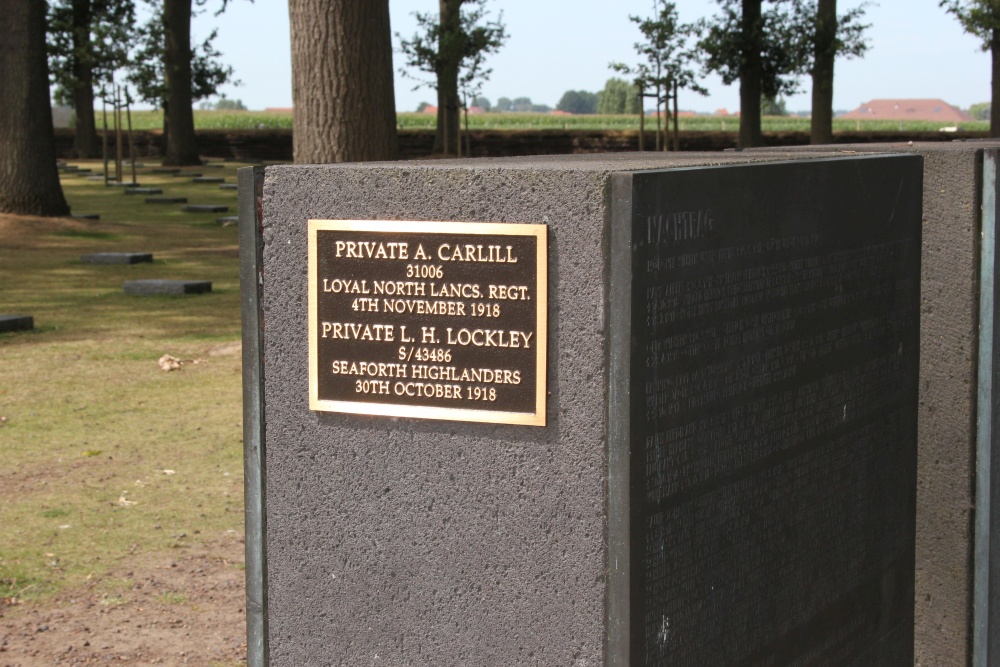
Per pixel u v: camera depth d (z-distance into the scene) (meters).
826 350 3.71
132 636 4.67
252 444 3.39
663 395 3.02
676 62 30.72
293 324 3.32
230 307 12.14
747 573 3.40
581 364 3.00
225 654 4.52
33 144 20.02
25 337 10.52
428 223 3.12
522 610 3.14
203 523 5.93
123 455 7.04
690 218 3.05
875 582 4.12
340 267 3.23
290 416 3.35
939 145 4.64
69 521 5.92
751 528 3.40
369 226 3.19
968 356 4.25
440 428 3.18
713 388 3.19
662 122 70.00
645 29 30.16
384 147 9.96
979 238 4.19
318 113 9.75
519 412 3.07
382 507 3.27
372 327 3.21
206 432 7.54
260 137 49.19
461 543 3.19
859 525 3.98
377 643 3.33
